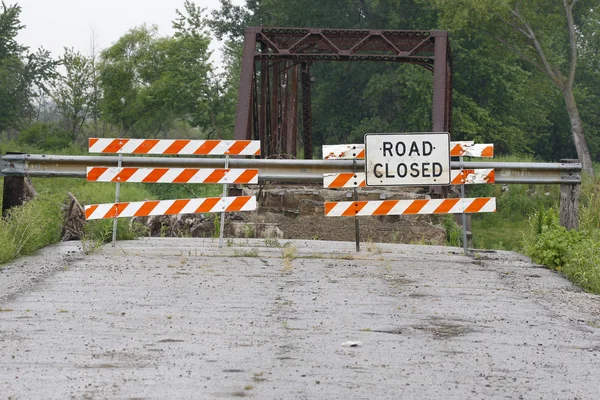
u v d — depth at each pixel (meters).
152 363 13.70
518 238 60.69
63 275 22.64
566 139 150.38
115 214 29.05
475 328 17.17
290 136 57.25
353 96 132.38
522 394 12.50
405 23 127.75
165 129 145.50
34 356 14.02
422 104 117.50
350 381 12.86
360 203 29.19
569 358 14.87
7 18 134.50
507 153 131.75
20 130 137.25
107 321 16.91
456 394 12.35
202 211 29.36
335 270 24.66
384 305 19.33
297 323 17.11
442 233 40.66
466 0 99.69
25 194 31.36
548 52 108.69
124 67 127.50
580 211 35.25
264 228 39.72
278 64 54.81
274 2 134.50
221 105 122.69
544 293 21.91
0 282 21.44
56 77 134.12
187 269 24.11
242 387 12.37
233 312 18.08
